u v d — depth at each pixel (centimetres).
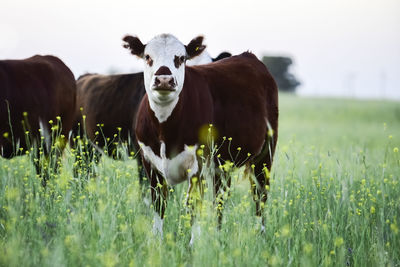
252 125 1083
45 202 909
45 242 763
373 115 5075
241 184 1220
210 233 766
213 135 1009
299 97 9569
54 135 1223
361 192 1004
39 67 1224
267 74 1206
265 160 1184
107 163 1180
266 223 898
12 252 691
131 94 1340
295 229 866
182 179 997
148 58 945
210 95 1021
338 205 921
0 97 1095
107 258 686
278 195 1001
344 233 880
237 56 1195
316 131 3031
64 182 873
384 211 938
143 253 746
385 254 809
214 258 726
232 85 1072
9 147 1127
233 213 860
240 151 1078
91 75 1510
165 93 886
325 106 6562
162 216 969
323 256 790
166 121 943
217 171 1041
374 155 1529
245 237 775
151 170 1010
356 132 3044
